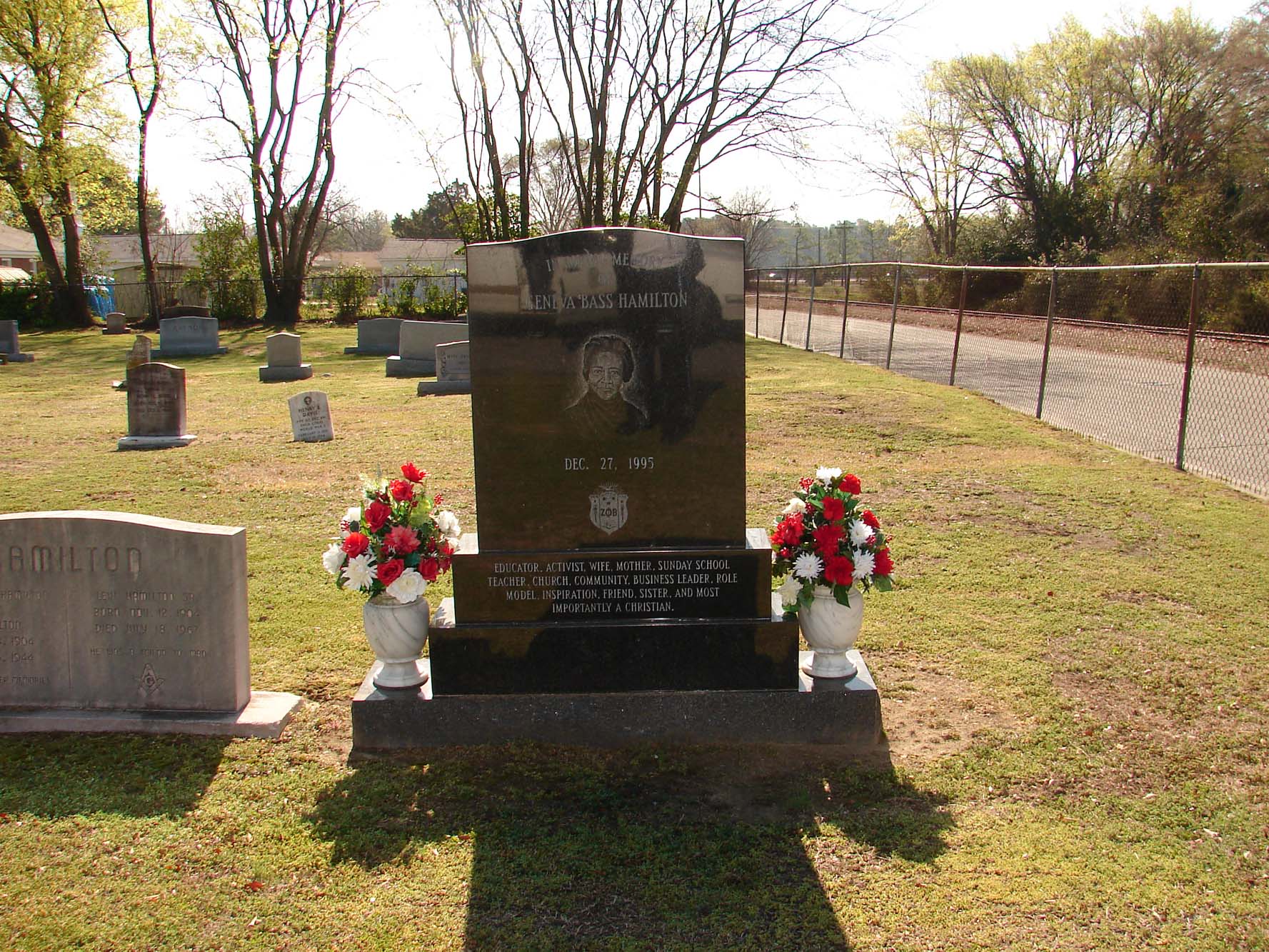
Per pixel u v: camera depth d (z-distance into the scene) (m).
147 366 12.42
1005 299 28.05
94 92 35.16
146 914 3.46
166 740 4.70
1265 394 14.97
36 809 4.10
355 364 23.39
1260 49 33.03
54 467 11.23
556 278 4.55
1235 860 3.73
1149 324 20.94
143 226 37.84
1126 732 4.75
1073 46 39.75
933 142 45.28
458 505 9.20
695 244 4.55
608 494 4.69
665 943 3.30
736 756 4.59
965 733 4.79
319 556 7.71
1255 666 5.44
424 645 5.54
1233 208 28.92
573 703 4.71
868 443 11.62
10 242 54.88
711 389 4.64
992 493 9.16
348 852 3.83
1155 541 7.66
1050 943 3.29
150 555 4.72
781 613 4.85
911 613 6.32
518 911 3.47
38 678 4.82
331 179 38.09
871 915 3.44
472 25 30.95
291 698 5.08
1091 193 38.47
